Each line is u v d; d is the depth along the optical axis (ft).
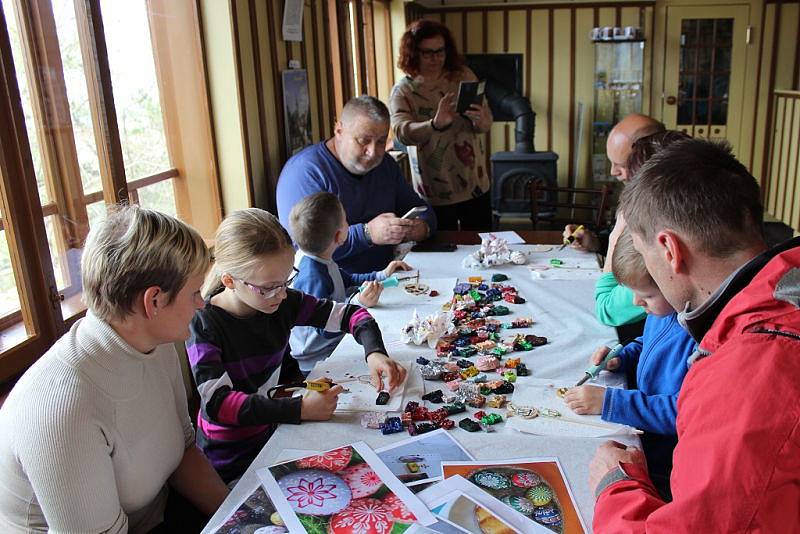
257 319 5.27
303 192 9.21
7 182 5.72
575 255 8.44
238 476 5.16
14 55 6.04
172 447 4.37
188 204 9.82
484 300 6.79
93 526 3.64
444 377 5.12
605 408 4.44
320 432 4.43
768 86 20.99
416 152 12.00
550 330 6.00
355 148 9.04
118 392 3.80
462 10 21.76
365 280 7.92
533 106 22.16
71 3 6.76
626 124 7.54
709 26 20.84
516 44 21.77
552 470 3.91
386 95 19.20
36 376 3.64
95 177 7.19
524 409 4.58
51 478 3.52
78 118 6.90
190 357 4.94
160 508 4.52
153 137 8.76
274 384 5.59
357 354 5.63
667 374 4.71
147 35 8.52
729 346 2.61
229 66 9.45
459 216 12.18
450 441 4.25
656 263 3.03
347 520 3.52
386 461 4.05
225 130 9.69
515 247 8.91
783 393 2.39
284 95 11.10
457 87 12.07
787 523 2.40
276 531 3.47
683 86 21.39
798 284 2.54
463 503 3.63
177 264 3.69
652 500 3.14
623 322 5.83
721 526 2.44
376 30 18.75
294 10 11.41
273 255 4.86
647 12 20.94
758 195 2.86
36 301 6.04
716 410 2.53
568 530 3.41
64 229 6.73
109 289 3.63
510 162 20.54
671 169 2.90
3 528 3.75
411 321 5.94
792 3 20.33
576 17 21.29
